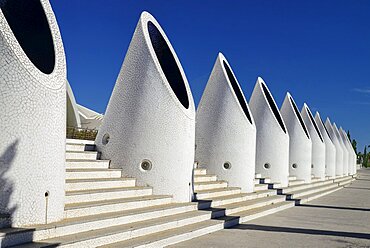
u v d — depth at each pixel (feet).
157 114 28.12
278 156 51.65
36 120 17.13
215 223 27.50
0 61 16.47
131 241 19.95
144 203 25.02
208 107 40.32
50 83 17.89
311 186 62.03
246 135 39.68
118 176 27.91
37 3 20.07
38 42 19.12
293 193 49.44
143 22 30.09
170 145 27.96
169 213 25.67
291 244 24.40
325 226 31.53
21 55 16.94
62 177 18.67
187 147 28.71
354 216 38.09
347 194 63.98
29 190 16.88
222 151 39.50
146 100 28.35
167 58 31.58
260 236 26.45
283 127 53.78
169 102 28.17
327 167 84.89
